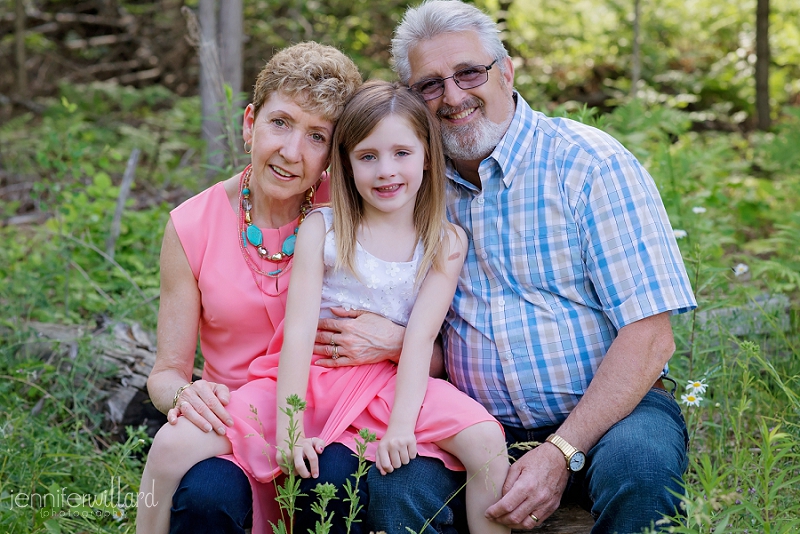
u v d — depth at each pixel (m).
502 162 2.72
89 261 4.59
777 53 9.70
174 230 2.74
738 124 8.83
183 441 2.40
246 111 2.77
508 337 2.70
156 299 4.14
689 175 4.90
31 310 4.14
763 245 4.93
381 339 2.62
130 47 10.18
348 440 2.49
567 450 2.45
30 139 7.40
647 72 9.38
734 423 2.81
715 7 9.94
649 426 2.45
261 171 2.63
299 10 9.31
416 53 2.77
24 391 3.59
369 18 9.50
